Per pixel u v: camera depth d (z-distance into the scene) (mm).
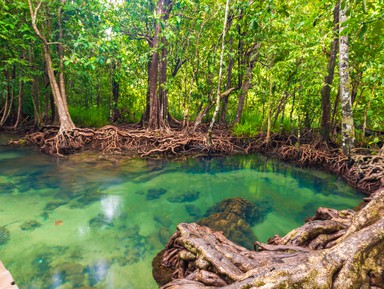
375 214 2033
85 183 6363
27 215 4559
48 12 9836
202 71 12117
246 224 4477
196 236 2953
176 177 7508
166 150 9812
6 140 10500
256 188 6922
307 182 7566
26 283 2875
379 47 5246
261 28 8711
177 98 18484
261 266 2123
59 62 10086
